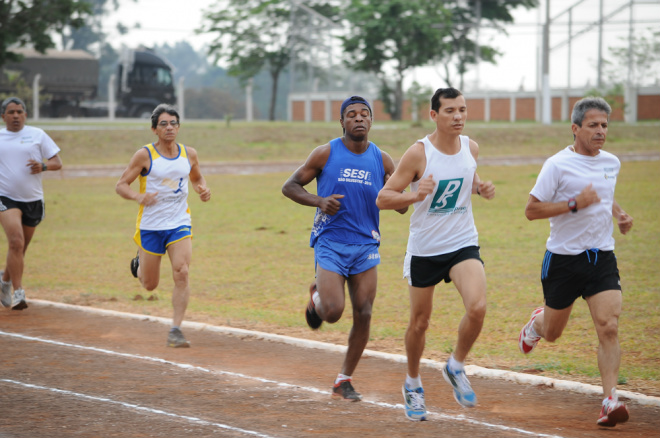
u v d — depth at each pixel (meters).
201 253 31.45
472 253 11.81
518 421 11.59
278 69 149.00
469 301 11.39
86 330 18.25
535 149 88.62
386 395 13.09
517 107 142.50
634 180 55.94
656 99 128.62
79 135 81.62
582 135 12.06
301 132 93.56
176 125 17.05
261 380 13.88
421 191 10.99
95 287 24.88
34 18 78.56
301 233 36.72
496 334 18.14
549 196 12.18
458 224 11.89
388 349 16.83
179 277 17.03
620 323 18.88
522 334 13.81
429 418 11.73
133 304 22.02
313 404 12.39
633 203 43.88
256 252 31.59
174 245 17.16
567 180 12.10
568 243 12.12
